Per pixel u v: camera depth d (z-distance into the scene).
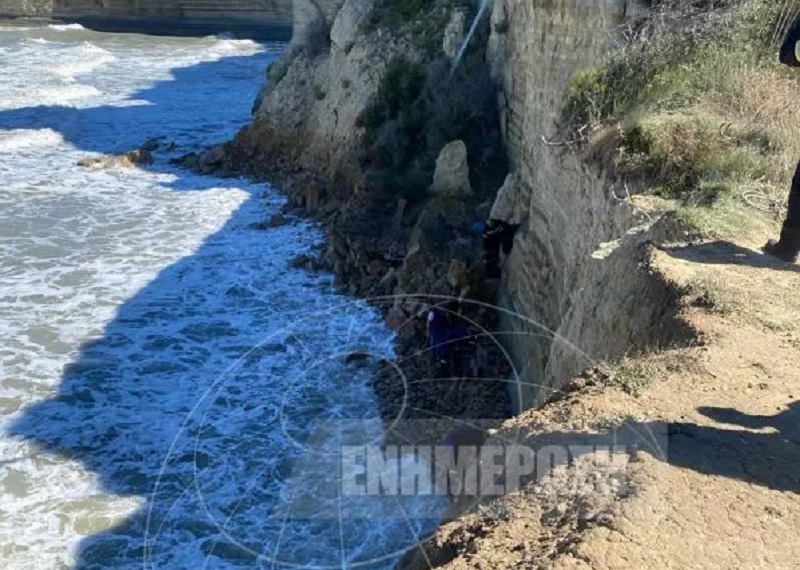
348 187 25.52
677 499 4.53
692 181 10.09
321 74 31.12
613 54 13.31
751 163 9.98
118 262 21.98
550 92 16.98
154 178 30.06
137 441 13.82
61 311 19.00
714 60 11.90
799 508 4.55
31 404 15.05
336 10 32.84
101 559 11.03
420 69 26.91
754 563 4.11
